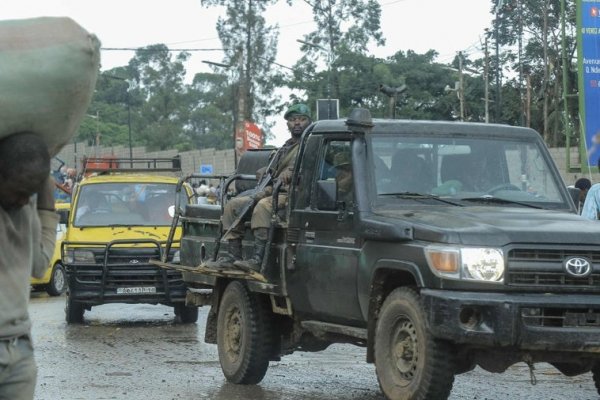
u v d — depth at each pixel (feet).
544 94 376.07
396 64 420.36
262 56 401.70
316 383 64.28
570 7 381.60
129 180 106.52
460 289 46.50
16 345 27.71
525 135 58.44
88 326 97.76
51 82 25.59
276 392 60.59
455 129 57.00
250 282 62.39
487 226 47.78
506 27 400.26
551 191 57.26
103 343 84.17
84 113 27.20
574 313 46.52
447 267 46.65
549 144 390.01
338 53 397.19
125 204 104.12
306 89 399.44
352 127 54.70
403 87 151.74
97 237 98.63
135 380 64.69
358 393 60.44
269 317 62.80
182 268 67.36
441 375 47.26
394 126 55.83
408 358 49.29
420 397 47.75
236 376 63.31
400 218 50.78
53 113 26.30
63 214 103.91
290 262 58.59
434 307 46.55
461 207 54.08
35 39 25.48
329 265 54.85
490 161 56.90
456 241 46.85
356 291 52.65
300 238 57.93
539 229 47.52
